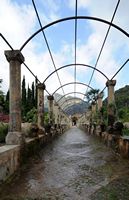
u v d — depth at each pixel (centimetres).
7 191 423
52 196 398
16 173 545
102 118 1370
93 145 1204
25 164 647
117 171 584
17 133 612
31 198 388
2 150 469
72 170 596
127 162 697
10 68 626
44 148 1066
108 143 1054
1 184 436
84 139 1634
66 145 1221
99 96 1473
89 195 404
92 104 1906
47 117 1630
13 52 618
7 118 1280
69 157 807
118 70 917
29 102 2527
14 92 625
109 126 1048
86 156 830
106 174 554
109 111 1049
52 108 1523
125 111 1496
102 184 471
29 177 520
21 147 614
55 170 593
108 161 722
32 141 782
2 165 444
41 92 1132
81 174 554
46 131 1348
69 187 450
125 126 1127
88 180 501
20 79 639
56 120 2009
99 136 1395
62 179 508
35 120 1390
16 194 407
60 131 2289
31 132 914
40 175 539
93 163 691
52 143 1325
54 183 476
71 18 646
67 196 399
